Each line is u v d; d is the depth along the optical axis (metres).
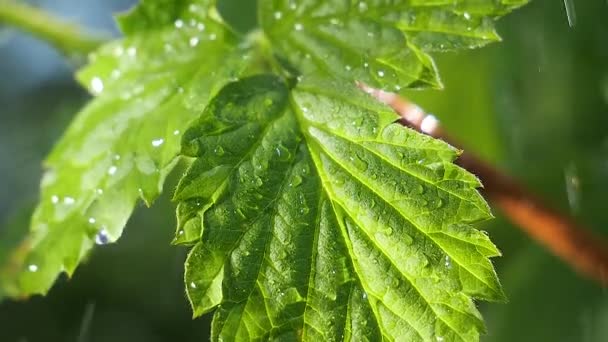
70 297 0.43
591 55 0.31
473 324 0.20
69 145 0.23
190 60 0.23
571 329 0.30
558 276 0.31
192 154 0.21
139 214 0.41
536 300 0.31
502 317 0.31
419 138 0.21
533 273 0.31
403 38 0.22
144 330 0.42
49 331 0.43
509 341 0.31
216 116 0.21
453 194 0.20
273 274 0.20
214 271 0.20
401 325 0.20
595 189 0.31
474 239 0.20
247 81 0.22
